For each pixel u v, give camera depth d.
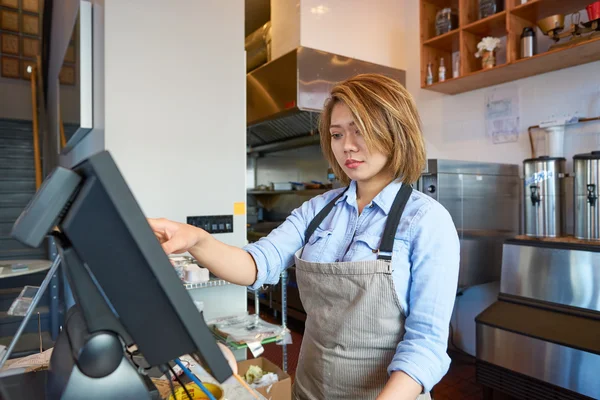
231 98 2.57
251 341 1.85
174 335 0.42
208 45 2.49
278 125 4.12
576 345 1.89
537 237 2.40
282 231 1.17
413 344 0.79
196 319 0.41
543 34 2.67
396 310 0.91
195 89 2.44
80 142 2.96
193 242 0.90
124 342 0.48
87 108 2.37
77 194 0.42
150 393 0.55
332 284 0.96
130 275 0.40
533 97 2.89
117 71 2.20
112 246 0.40
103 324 0.45
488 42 2.83
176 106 2.38
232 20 2.57
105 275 0.40
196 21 2.44
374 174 0.97
